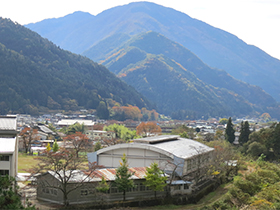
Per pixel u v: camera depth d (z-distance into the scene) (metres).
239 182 55.22
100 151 66.56
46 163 46.41
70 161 49.22
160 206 50.66
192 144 74.81
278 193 50.78
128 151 64.88
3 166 45.09
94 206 44.69
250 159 104.50
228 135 137.38
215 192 64.06
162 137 73.44
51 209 41.44
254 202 47.25
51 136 139.12
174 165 59.72
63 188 44.38
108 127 163.00
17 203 27.91
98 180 47.38
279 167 85.50
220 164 71.81
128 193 51.16
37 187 44.81
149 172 50.62
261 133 120.19
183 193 57.31
